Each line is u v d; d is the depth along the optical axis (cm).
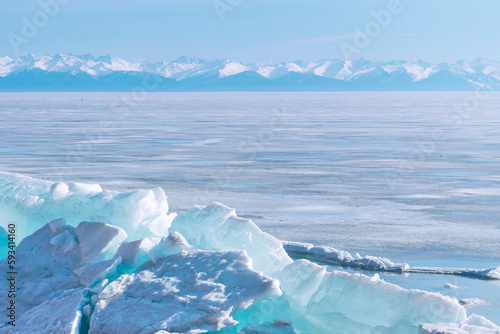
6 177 1080
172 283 706
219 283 689
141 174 2686
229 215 841
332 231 1600
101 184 2364
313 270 730
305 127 6194
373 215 1823
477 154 3653
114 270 765
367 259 1266
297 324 700
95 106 12862
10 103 15038
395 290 663
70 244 818
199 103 16025
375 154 3647
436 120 7581
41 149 3794
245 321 701
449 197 2170
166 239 767
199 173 2741
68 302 724
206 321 646
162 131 5509
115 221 859
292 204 1997
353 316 670
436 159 3397
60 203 925
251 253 801
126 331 650
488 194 2231
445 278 1178
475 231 1616
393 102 17225
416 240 1506
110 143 4269
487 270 1200
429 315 634
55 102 16100
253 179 2573
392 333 639
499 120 7544
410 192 2273
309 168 2973
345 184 2462
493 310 980
